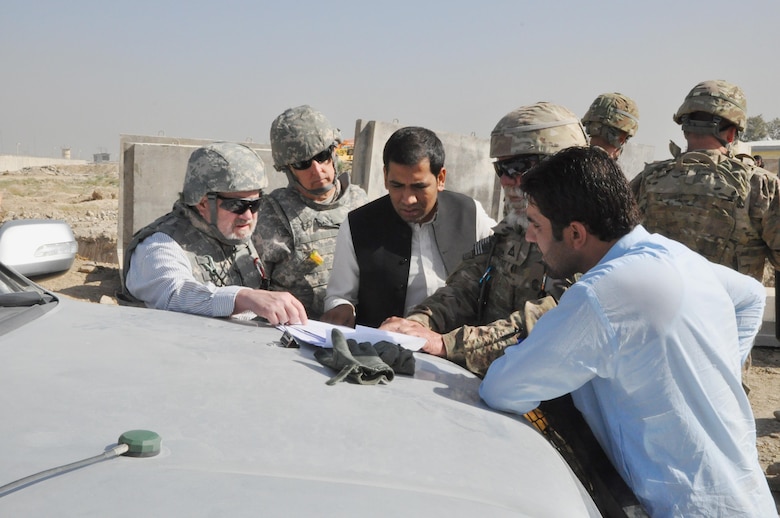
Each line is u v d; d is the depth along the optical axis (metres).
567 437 1.90
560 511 1.32
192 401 1.45
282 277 3.59
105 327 1.87
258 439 1.34
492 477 1.36
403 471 1.32
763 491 1.76
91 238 13.56
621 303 1.67
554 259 1.93
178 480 1.16
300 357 1.87
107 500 1.08
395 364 1.90
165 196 8.20
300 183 3.59
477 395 1.87
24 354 1.60
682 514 1.69
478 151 9.11
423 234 3.25
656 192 4.21
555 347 1.70
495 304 2.68
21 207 22.20
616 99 5.23
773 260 4.03
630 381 1.70
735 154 4.23
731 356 1.75
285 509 1.11
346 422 1.47
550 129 2.65
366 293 3.25
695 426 1.69
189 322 2.09
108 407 1.38
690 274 1.73
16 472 1.14
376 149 7.87
